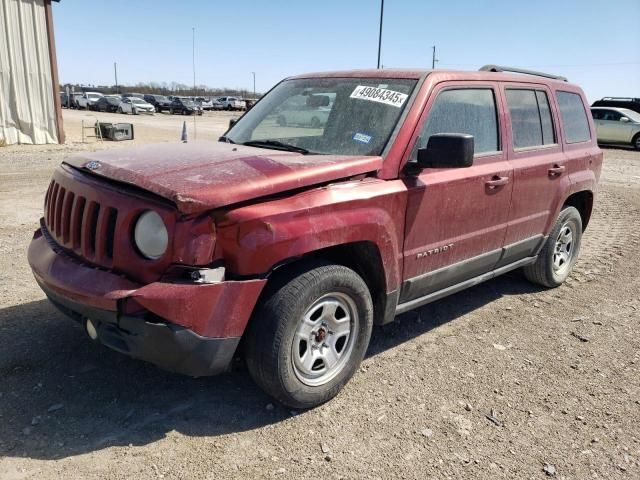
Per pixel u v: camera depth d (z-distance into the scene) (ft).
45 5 56.70
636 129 77.61
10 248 20.30
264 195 9.51
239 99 210.38
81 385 11.23
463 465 9.53
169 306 8.73
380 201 11.13
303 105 13.78
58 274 9.93
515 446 10.12
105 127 67.82
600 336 14.99
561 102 17.70
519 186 15.08
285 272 10.14
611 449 10.14
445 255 13.21
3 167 41.19
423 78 12.88
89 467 8.95
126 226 9.30
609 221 30.60
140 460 9.19
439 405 11.29
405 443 10.03
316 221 10.00
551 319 16.06
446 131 13.02
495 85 14.69
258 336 9.77
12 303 15.07
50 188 11.88
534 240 16.65
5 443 9.36
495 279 19.54
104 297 8.97
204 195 8.93
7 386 11.03
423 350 13.70
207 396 11.13
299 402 10.51
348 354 11.24
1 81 54.54
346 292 10.78
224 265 9.35
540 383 12.38
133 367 12.01
